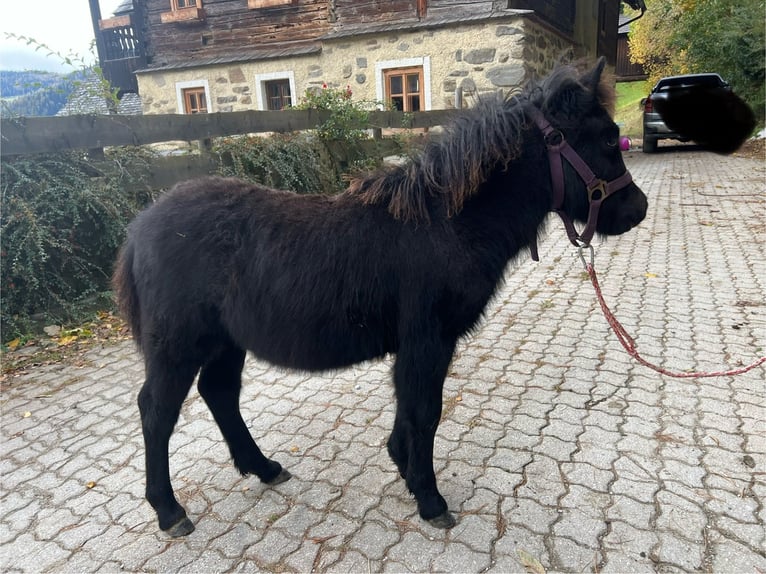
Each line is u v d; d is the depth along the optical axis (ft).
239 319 6.83
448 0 31.37
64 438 9.98
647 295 15.46
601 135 6.81
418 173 6.80
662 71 70.74
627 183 7.07
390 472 8.49
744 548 6.54
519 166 6.93
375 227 6.70
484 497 7.73
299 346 6.77
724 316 13.56
